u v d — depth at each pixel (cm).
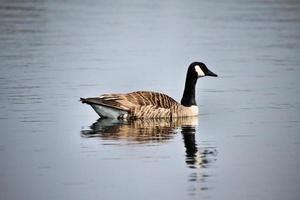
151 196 1451
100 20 4622
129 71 2919
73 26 4338
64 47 3562
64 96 2442
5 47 3553
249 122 2091
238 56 3328
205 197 1447
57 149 1791
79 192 1473
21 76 2792
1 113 2189
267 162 1681
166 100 2152
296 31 4184
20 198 1438
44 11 5081
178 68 2995
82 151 1770
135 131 1983
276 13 5069
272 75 2852
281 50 3503
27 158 1709
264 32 4144
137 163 1672
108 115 2117
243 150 1783
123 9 5284
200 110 2275
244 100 2405
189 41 3781
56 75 2819
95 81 2709
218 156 1727
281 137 1909
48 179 1556
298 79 2762
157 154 1744
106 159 1702
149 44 3672
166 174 1587
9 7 5303
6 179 1556
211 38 3900
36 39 3825
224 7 5466
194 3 5778
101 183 1529
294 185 1516
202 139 1894
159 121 2120
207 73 2217
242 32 4141
